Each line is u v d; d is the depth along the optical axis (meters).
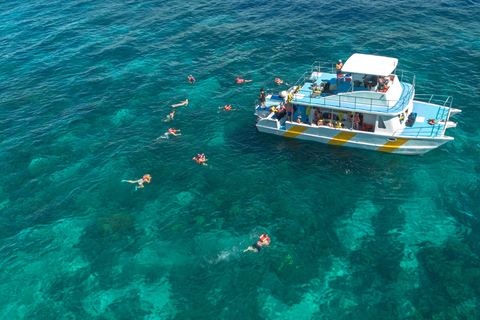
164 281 21.67
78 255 23.52
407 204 25.62
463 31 46.91
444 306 19.33
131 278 21.97
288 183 28.11
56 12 62.72
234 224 24.94
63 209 26.97
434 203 25.50
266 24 54.03
